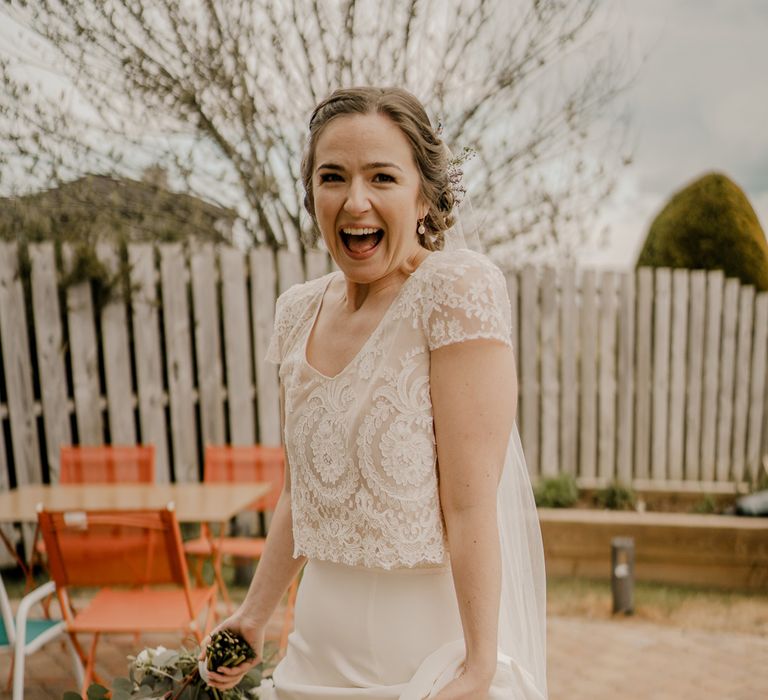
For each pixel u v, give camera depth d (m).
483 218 6.57
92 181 6.40
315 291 1.65
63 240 5.91
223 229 6.91
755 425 6.71
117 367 5.55
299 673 1.52
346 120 1.34
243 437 5.73
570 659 3.87
